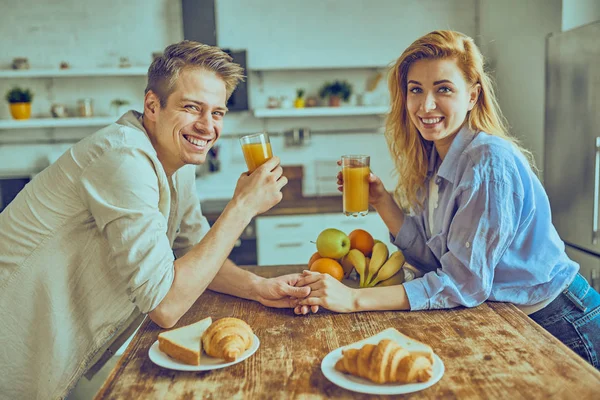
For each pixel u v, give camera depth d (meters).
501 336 1.19
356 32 4.38
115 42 4.24
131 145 1.26
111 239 1.25
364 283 1.50
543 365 1.05
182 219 1.70
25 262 1.31
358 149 4.54
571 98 2.96
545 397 0.93
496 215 1.35
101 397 0.98
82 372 1.36
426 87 1.45
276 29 4.34
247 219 1.35
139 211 1.23
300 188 4.47
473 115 1.51
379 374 0.97
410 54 1.46
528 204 1.40
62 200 1.30
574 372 1.02
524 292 1.44
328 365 1.06
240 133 4.47
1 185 4.11
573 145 2.96
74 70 3.97
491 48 4.13
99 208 1.25
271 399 0.96
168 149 1.37
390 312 1.36
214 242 1.31
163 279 1.24
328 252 1.56
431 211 1.69
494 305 1.40
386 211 1.73
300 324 1.30
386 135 1.75
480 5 4.32
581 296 1.47
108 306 1.35
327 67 4.16
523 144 3.68
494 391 0.96
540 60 3.41
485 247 1.36
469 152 1.42
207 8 4.11
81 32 4.21
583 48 2.82
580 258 2.98
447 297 1.36
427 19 4.38
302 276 1.47
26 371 1.34
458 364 1.06
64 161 1.31
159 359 1.11
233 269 1.55
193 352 1.07
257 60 4.36
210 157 4.45
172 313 1.26
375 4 4.36
